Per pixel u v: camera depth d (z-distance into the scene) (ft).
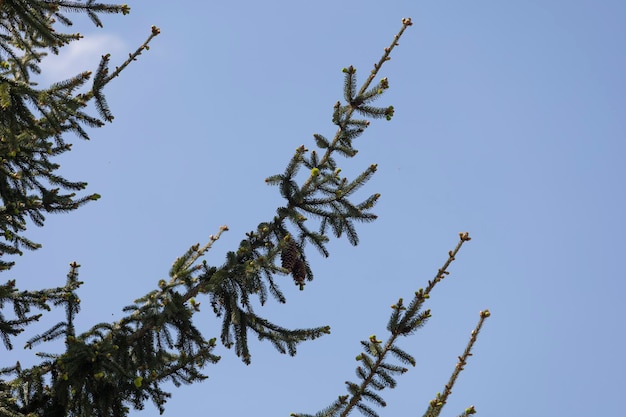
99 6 33.45
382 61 34.35
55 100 31.50
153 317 29.94
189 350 30.63
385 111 33.58
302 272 31.12
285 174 31.24
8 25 34.37
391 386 30.09
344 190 31.12
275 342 31.40
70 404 29.63
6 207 32.83
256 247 31.55
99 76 33.60
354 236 31.76
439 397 28.99
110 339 30.17
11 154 30.30
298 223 31.53
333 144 33.45
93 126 33.73
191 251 31.91
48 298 33.45
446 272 30.32
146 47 35.32
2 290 32.55
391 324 30.09
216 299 30.96
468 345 29.68
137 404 31.14
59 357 28.89
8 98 29.19
